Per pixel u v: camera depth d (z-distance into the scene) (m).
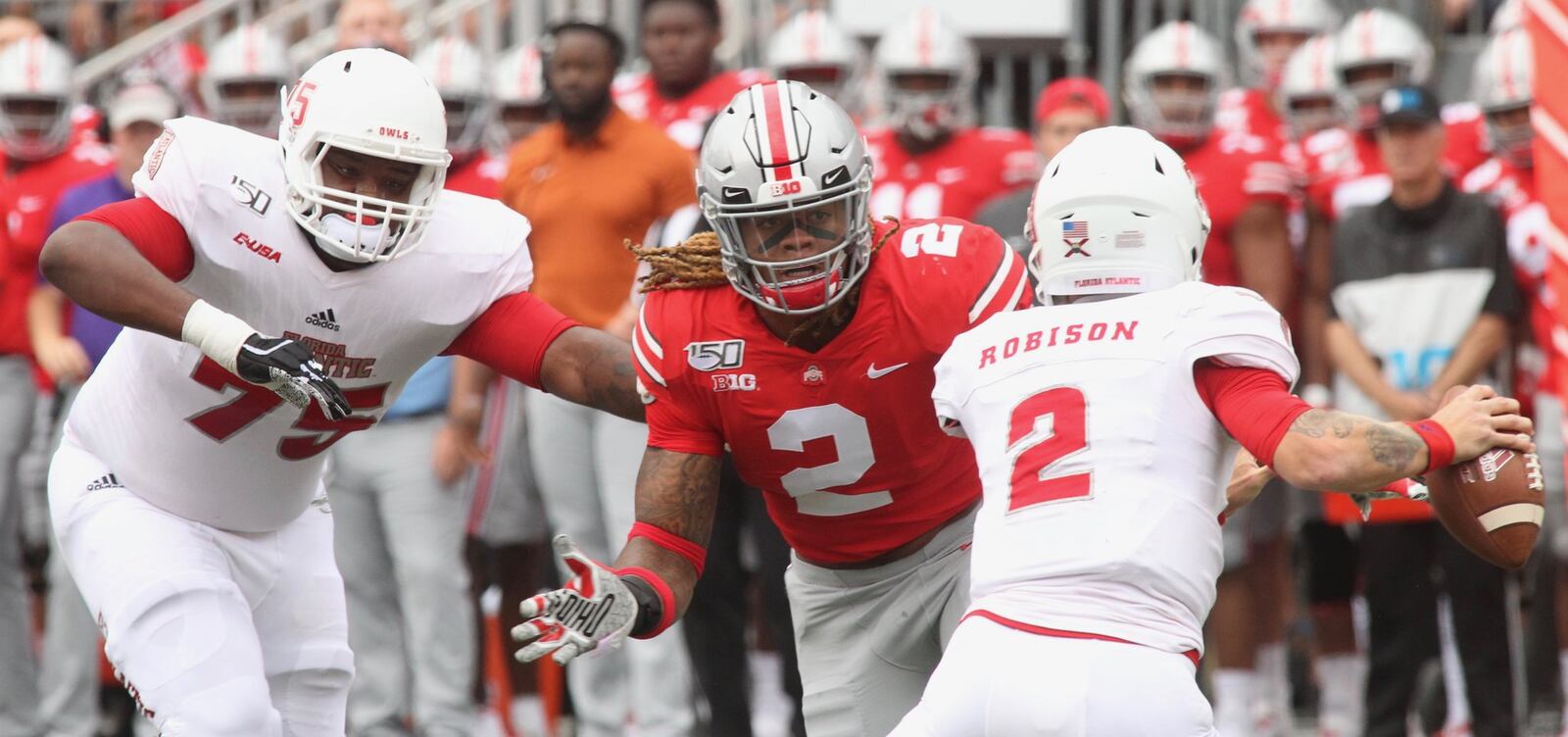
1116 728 10.74
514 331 13.95
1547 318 21.67
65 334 24.05
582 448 21.39
